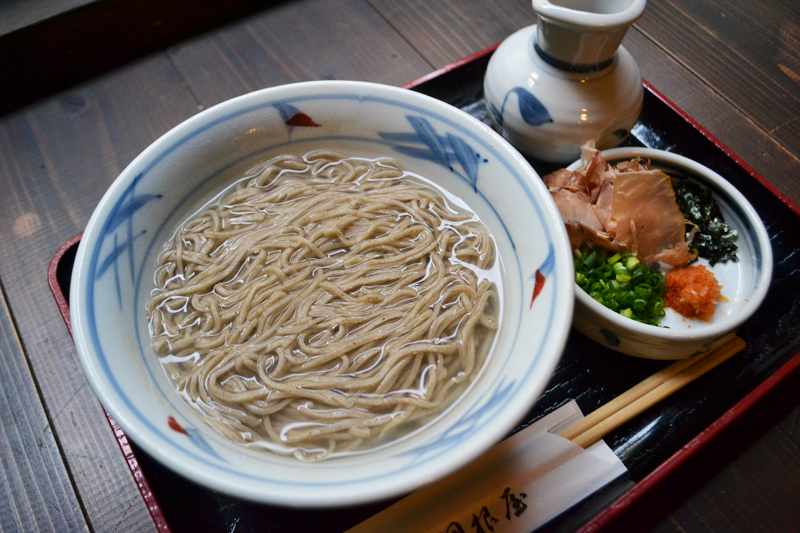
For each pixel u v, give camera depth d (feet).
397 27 1.55
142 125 1.41
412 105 1.05
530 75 1.20
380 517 0.95
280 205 1.11
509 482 0.97
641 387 1.05
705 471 1.05
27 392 1.11
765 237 1.11
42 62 1.43
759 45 1.50
